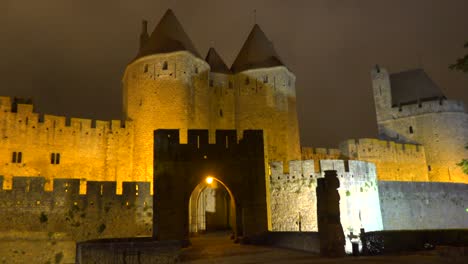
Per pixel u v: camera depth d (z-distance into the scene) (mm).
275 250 19609
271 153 41938
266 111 43062
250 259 17000
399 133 57875
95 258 17500
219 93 43344
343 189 32469
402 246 20250
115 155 37719
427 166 55156
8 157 34125
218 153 22656
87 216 28203
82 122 37188
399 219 38656
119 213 28906
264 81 43719
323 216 17516
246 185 22547
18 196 27250
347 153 50062
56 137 36031
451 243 20281
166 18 41344
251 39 46375
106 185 29016
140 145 37656
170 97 38000
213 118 42406
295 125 45031
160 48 39219
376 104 60281
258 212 22297
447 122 54750
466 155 54062
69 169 35969
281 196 31781
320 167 32156
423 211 40438
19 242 26656
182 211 21688
